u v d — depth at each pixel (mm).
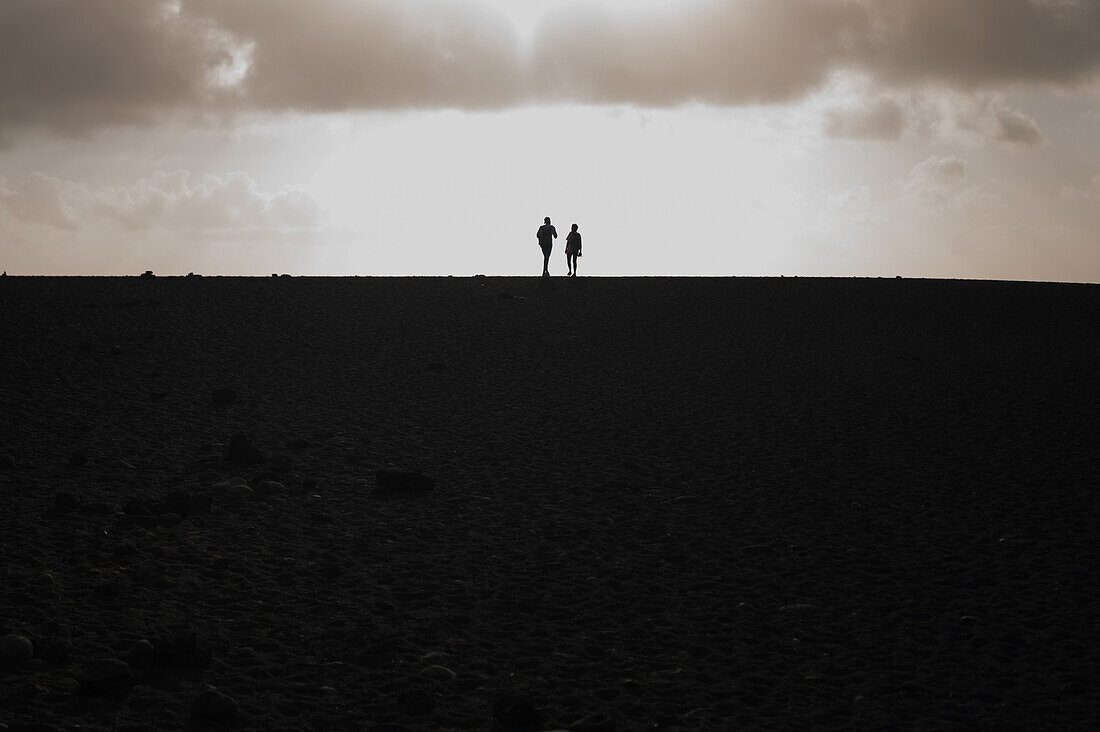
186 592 8344
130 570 8727
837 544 10422
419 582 8906
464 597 8609
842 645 7984
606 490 11992
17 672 6625
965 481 12781
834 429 15211
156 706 6297
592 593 8844
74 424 13734
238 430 13898
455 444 13742
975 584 9422
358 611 8172
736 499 11836
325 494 11406
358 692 6754
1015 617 8664
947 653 7902
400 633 7766
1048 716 6879
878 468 13289
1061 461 13727
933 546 10445
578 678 7176
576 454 13492
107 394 15484
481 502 11344
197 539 9680
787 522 11070
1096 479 12898
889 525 11078
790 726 6566
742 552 10078
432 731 6227
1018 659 7828
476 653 7504
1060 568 9875
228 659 7129
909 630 8320
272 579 8789
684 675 7289
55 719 5980
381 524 10469
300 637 7605
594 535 10406
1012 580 9547
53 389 15578
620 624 8195
